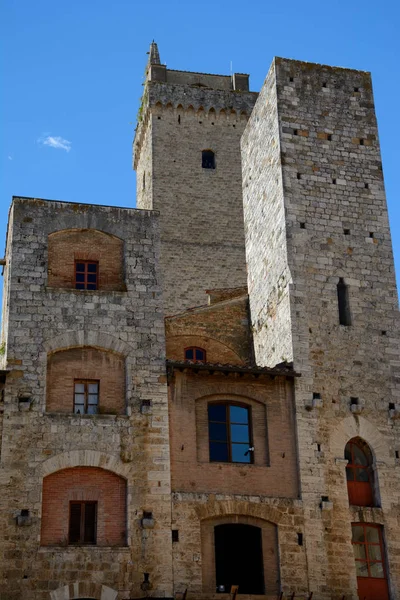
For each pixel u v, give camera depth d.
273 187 50.66
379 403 45.25
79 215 46.41
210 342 53.38
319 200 49.38
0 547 38.62
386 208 50.22
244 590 40.75
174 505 40.81
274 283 49.12
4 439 40.62
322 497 42.50
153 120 74.88
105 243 46.34
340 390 45.03
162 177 73.12
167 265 70.00
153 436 42.03
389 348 46.75
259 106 54.47
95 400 42.81
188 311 53.88
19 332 42.97
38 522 39.38
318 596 40.53
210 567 40.34
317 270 47.62
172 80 78.88
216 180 73.94
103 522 40.34
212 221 72.31
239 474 42.38
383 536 42.69
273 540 41.41
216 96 76.56
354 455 44.34
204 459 42.41
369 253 48.81
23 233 45.28
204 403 43.53
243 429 43.66
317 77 52.69
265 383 44.41
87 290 44.66
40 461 40.50
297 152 50.31
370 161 51.22
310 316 46.41
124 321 44.31
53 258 45.47
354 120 52.09
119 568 39.22
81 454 41.03
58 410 42.12
